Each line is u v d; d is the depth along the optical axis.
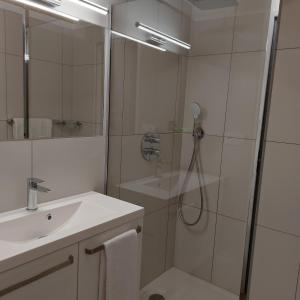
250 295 1.83
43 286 1.07
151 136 2.01
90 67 1.67
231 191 1.88
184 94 2.00
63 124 1.58
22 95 1.39
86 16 1.61
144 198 2.03
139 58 1.87
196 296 1.99
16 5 1.33
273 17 1.58
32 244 1.04
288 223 1.64
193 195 2.09
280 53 1.56
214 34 1.82
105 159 1.83
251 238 1.79
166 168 2.11
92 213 1.50
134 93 1.89
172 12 1.87
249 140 1.75
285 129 1.58
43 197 1.52
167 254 2.20
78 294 1.22
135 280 1.47
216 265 2.01
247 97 1.74
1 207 1.35
